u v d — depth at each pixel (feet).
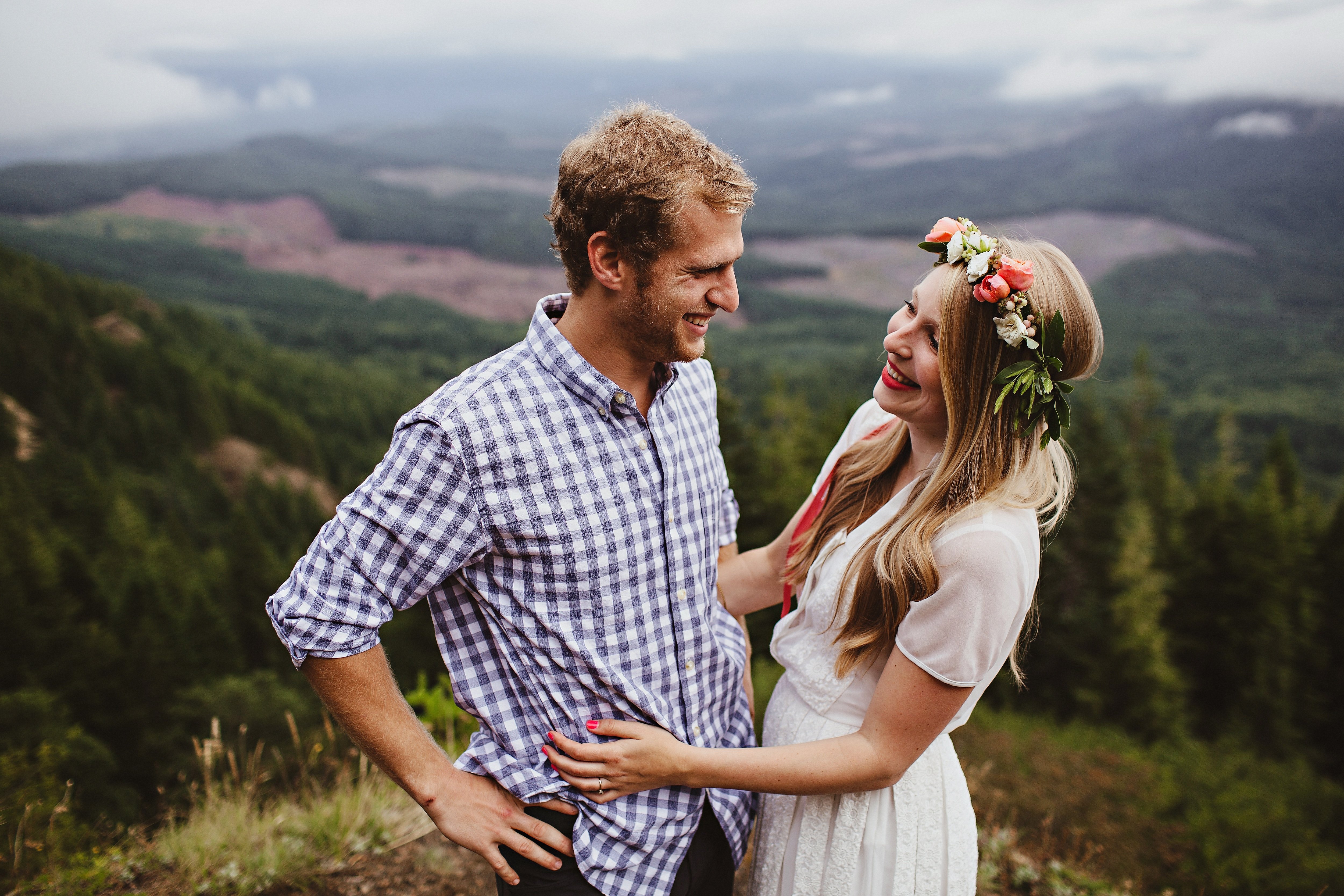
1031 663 74.90
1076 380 4.64
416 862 8.54
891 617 4.56
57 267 333.01
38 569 100.27
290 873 8.20
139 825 9.78
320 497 247.50
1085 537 78.33
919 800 4.83
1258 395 399.65
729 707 5.11
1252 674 87.20
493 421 4.10
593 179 3.99
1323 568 97.04
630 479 4.41
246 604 124.47
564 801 4.51
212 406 266.57
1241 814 25.07
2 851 9.49
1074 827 18.06
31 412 246.47
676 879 4.79
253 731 75.20
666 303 4.09
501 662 4.53
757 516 51.57
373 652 4.27
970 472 4.45
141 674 86.07
